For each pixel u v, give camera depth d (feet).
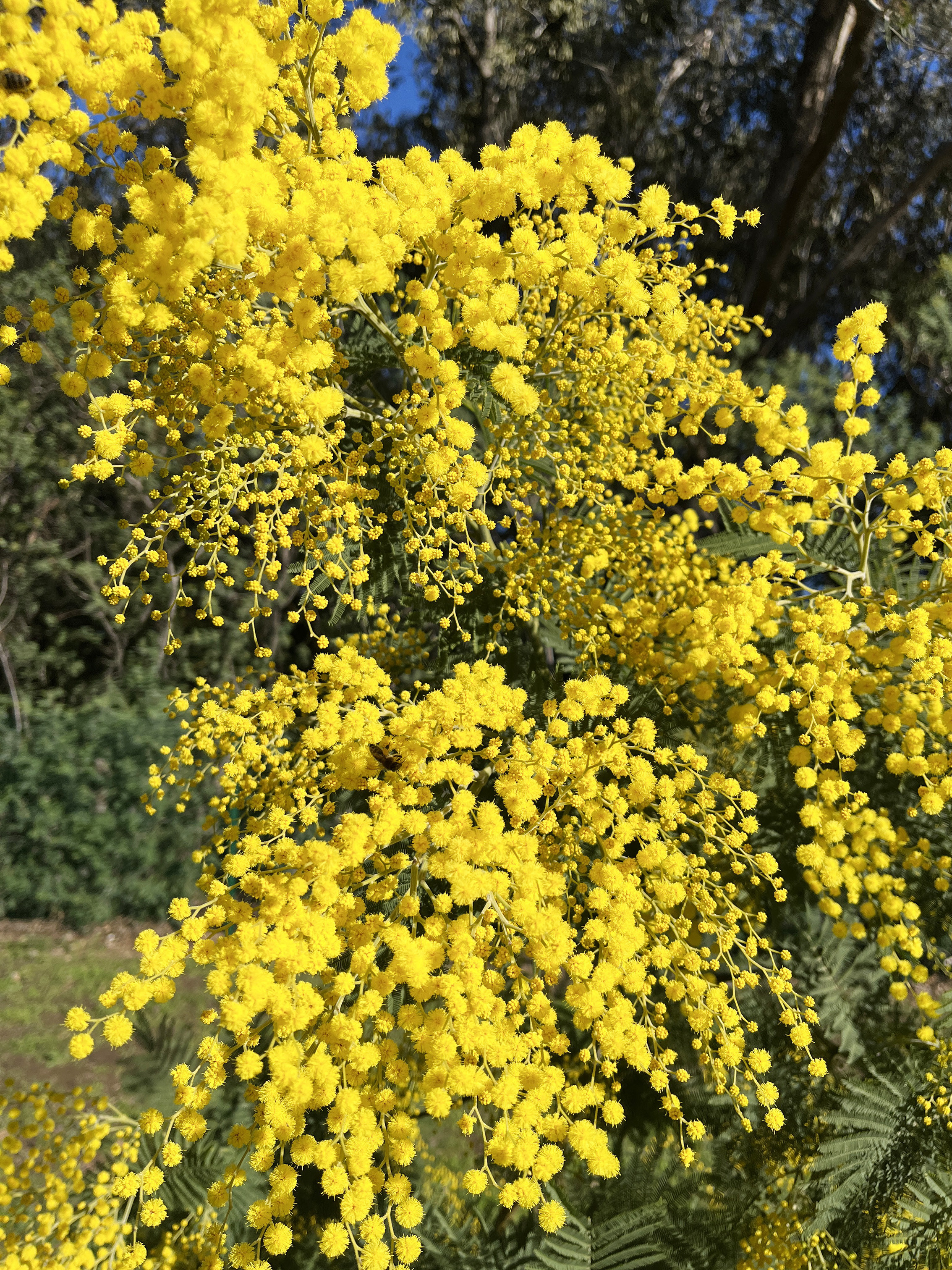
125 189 0.92
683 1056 1.34
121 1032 0.85
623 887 0.92
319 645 1.11
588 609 1.20
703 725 1.19
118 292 0.88
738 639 1.07
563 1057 1.21
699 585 1.18
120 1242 0.95
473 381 1.17
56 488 5.93
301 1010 0.85
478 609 1.27
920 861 1.15
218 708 1.11
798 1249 1.24
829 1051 1.34
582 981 0.89
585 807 0.96
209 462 1.07
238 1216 1.21
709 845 1.01
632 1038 0.88
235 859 0.89
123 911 4.77
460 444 0.98
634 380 1.17
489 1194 1.32
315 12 0.93
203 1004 2.39
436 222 0.94
